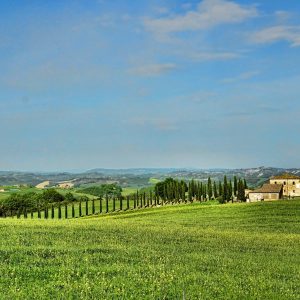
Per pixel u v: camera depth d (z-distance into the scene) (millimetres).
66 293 22500
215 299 23562
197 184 181250
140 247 39438
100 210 157625
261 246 49281
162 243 44531
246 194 178875
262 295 25109
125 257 33188
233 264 35062
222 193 169500
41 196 195750
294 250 48062
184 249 41750
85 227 52156
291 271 34750
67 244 37375
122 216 109750
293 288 28453
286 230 72500
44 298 21688
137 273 27812
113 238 44125
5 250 31859
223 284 27078
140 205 184250
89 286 23844
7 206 177375
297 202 114750
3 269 26516
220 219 88750
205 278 28172
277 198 166250
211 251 42250
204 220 86938
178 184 190000
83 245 37219
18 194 196000
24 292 22297
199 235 54531
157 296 23328
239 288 26219
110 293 23047
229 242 50156
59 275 25828
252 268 34250
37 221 62375
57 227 50344
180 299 23078
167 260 33688
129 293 23438
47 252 32625
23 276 25734
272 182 194750
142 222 73062
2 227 47875
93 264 30062
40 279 25250
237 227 75562
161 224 70625
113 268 28625
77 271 27094
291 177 192250
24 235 41531
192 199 185000
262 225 78938
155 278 26875
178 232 56156
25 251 32250
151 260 33250
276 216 91500
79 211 150625
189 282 26984
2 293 21953
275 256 42812
